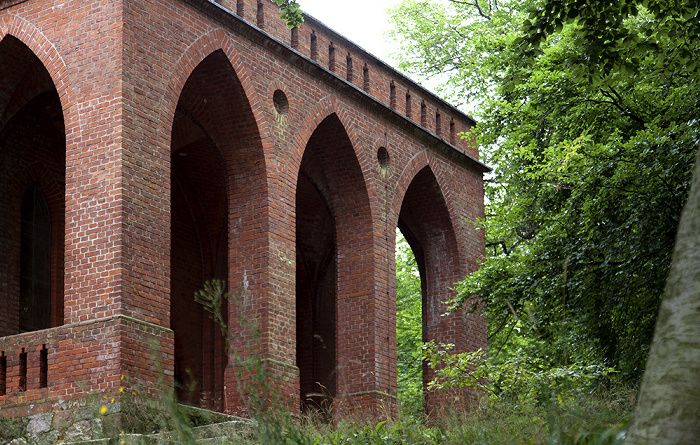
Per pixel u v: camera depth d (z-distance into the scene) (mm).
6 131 17750
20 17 15305
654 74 17641
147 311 13719
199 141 20969
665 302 4832
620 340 17562
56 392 13312
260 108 16875
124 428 12469
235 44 16531
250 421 9859
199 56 15711
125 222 13680
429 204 22297
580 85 18906
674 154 15750
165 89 14906
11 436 13039
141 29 14672
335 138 19344
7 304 17328
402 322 31078
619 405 8219
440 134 22344
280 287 16672
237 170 17031
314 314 25578
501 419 8664
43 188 18703
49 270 18531
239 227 16875
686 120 17156
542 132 20891
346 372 19281
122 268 13453
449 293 22234
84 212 13930
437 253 22562
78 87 14453
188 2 15656
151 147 14438
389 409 18094
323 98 18594
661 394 4641
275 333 16359
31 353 13688
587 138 17500
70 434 12883
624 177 16172
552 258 17922
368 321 19312
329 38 19188
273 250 16656
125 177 13836
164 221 14383
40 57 14922
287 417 6586
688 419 4527
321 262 25578
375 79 20344
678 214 16109
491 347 24656
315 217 24891
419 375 30609
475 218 23203
